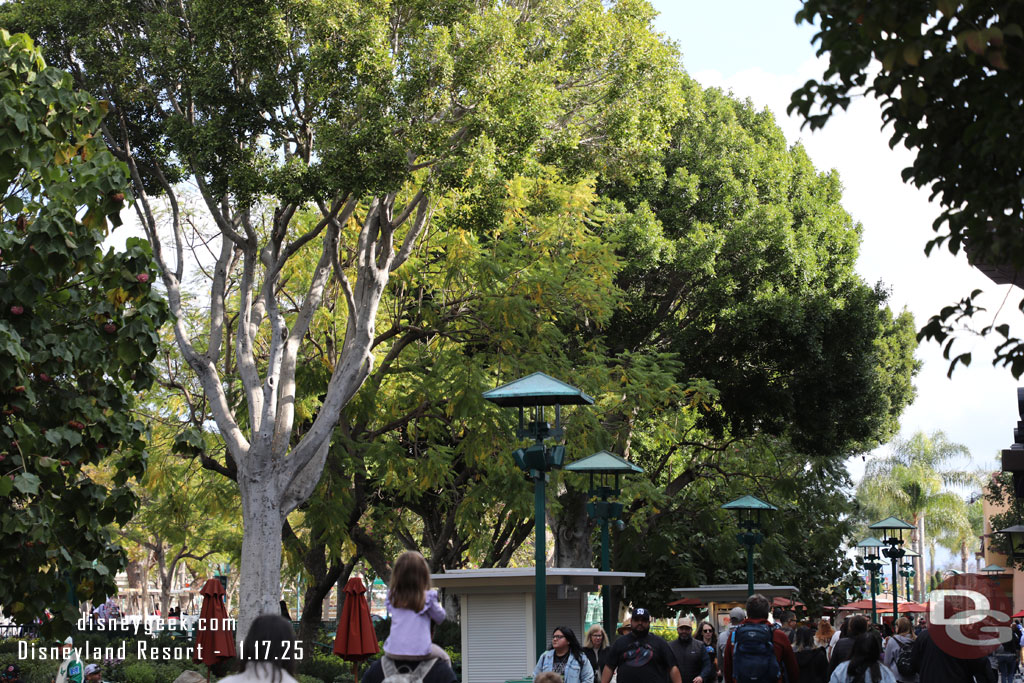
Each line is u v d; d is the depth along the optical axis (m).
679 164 34.97
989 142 7.34
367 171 19.19
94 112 12.97
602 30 23.16
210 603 18.31
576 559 32.22
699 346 33.41
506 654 16.41
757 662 11.00
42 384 12.63
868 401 36.62
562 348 32.12
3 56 12.12
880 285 38.78
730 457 36.62
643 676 11.66
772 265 33.72
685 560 36.75
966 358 7.86
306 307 22.14
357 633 16.19
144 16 20.97
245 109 19.66
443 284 27.67
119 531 53.69
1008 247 7.70
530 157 21.67
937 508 75.69
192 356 21.59
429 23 20.66
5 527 11.43
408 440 30.14
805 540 40.22
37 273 11.82
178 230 22.19
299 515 43.34
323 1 19.39
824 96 7.40
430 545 35.50
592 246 27.97
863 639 10.87
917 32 7.05
